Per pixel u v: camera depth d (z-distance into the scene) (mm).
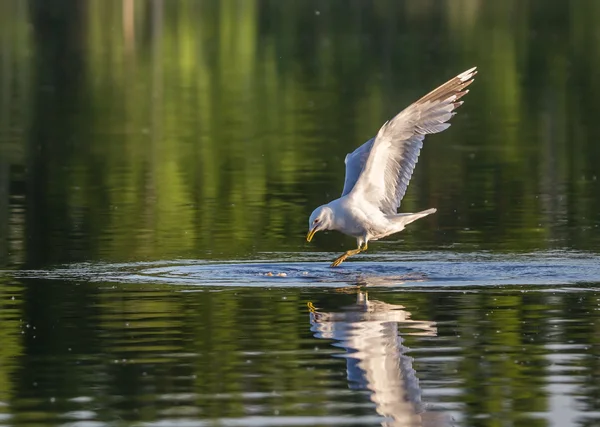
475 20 52125
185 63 41875
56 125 29844
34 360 11008
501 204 19859
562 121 29891
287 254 16062
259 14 54500
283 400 9852
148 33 48750
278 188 21609
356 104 33125
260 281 14242
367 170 13922
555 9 55562
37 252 16219
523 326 12000
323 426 9273
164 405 9758
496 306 12828
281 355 11078
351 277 14453
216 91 36094
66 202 20328
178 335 11781
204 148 26422
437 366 10734
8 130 28938
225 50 44594
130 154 25672
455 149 25984
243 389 10125
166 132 28906
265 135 28250
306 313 12594
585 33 47688
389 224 13969
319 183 22062
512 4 57781
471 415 9547
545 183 21828
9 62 41438
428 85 36219
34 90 35969
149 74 39469
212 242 16938
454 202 20094
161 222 18547
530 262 15297
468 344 11391
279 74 39344
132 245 16703
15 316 12586
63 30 49219
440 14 54219
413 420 9406
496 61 41000
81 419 9461
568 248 16219
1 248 16500
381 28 49938
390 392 10039
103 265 15297
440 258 15664
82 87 36594
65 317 12531
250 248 16484
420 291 13602
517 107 32438
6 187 21812
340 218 13875
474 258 15617
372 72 39250
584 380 10312
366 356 11031
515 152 25422
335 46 45219
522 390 10070
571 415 9508
